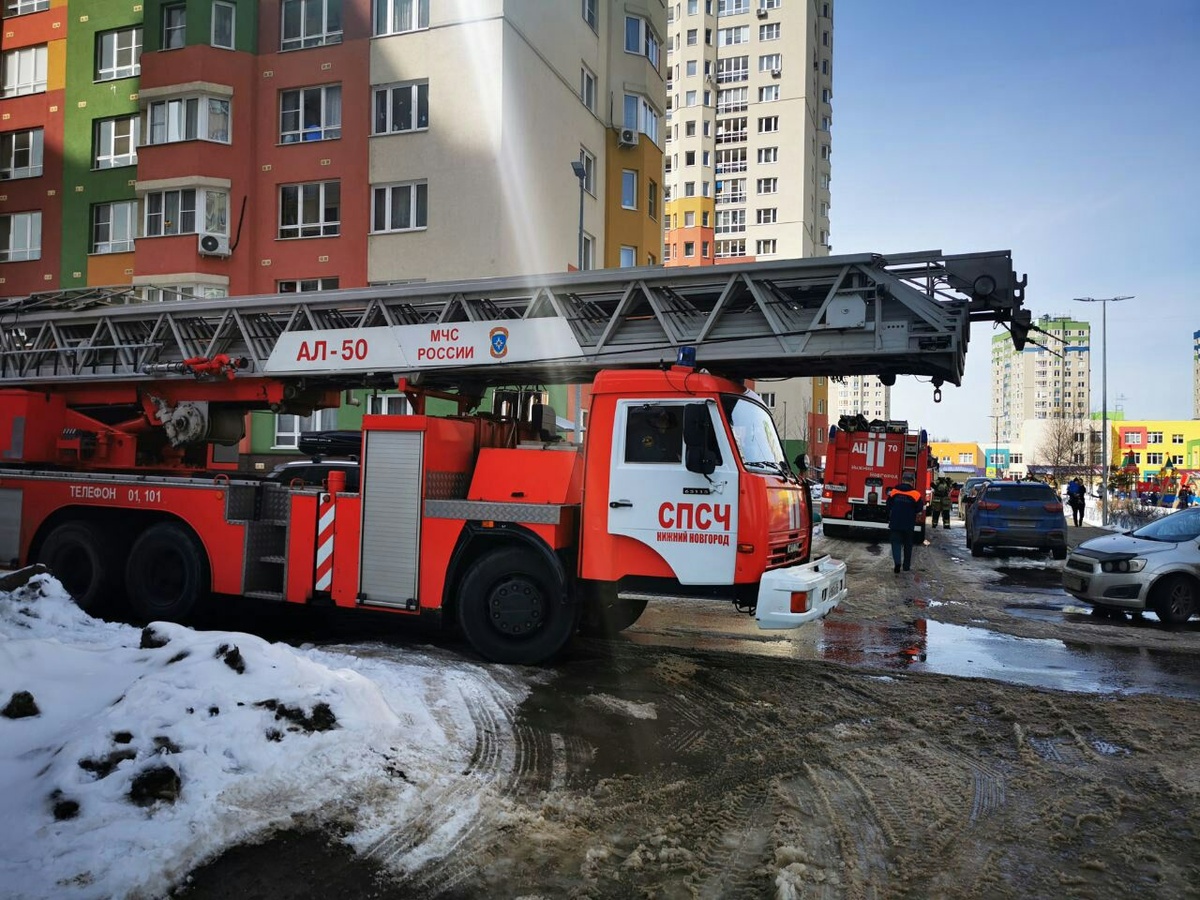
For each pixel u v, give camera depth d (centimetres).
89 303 1097
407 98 2320
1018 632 930
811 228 7700
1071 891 354
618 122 2934
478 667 696
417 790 432
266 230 2420
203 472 948
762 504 671
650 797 446
